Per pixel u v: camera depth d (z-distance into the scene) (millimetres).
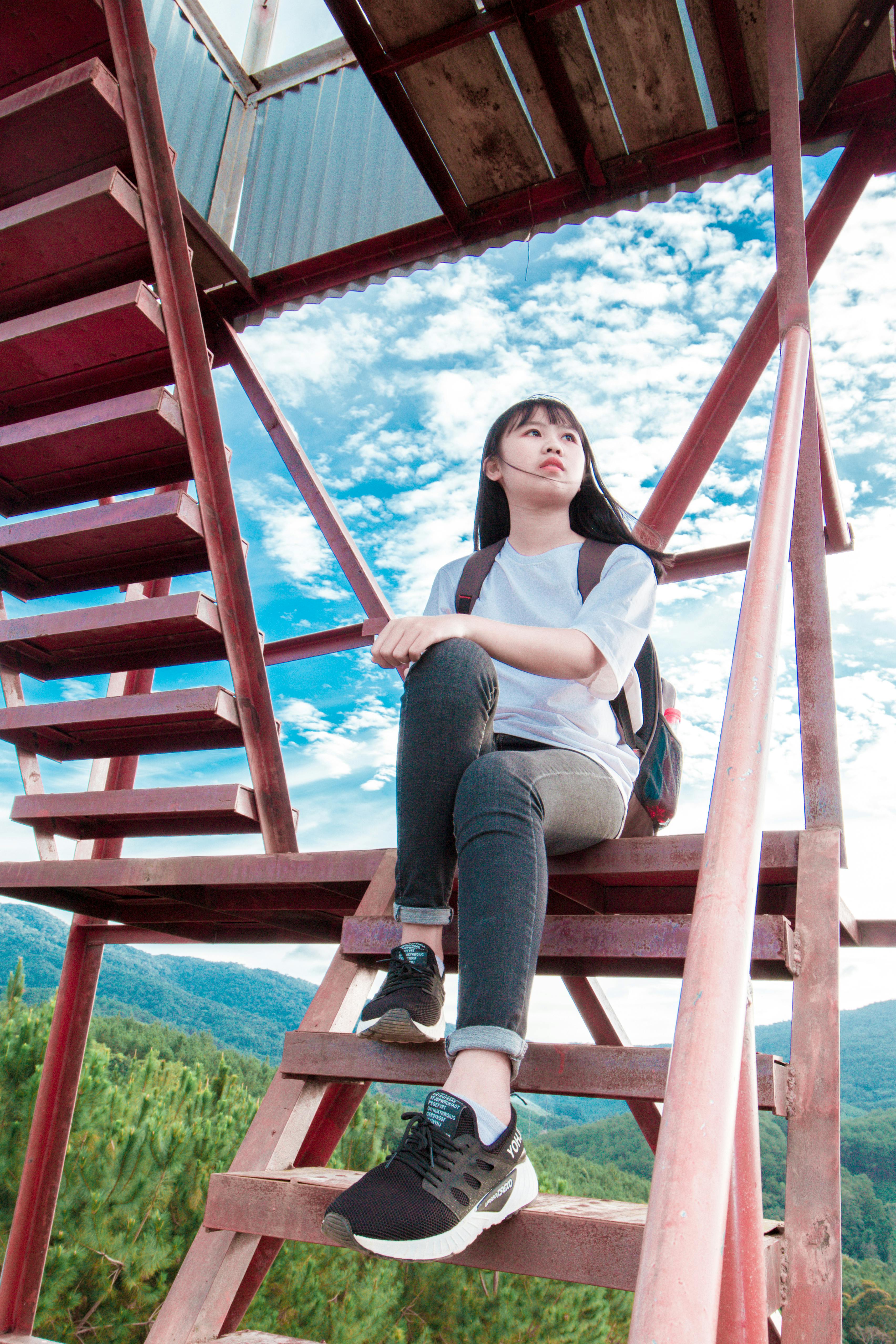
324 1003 1321
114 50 2141
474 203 3344
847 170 2803
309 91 4227
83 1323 5223
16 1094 5547
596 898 1678
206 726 2195
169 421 2148
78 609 2225
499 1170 888
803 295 1741
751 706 767
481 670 1187
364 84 4066
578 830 1252
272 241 3992
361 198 3832
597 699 1427
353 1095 2510
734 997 526
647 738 1511
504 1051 929
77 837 2371
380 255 3518
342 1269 6199
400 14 2727
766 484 1151
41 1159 3289
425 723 1169
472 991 961
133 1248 5434
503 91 2969
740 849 629
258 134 4293
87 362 2355
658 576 1516
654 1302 383
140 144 2160
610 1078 1024
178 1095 7141
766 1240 972
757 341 2928
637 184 3164
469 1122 890
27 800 2164
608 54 2838
